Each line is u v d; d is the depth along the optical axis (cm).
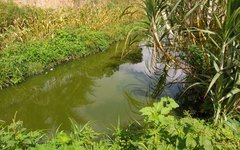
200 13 497
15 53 793
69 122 583
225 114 465
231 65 435
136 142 355
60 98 702
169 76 677
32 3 1182
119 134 414
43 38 901
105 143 412
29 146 343
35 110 648
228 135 354
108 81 766
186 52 589
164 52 544
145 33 574
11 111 650
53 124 579
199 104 585
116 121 565
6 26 888
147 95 657
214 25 477
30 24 928
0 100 691
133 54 955
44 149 328
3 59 750
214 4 474
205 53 504
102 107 625
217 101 460
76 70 855
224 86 459
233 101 457
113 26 1140
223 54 431
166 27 539
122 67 854
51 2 1248
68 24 1012
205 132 307
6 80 721
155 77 744
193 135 305
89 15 1115
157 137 329
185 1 511
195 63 586
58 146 357
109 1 1430
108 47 1010
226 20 410
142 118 571
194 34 544
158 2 494
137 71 809
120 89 707
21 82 748
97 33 1012
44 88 752
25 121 598
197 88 593
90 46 953
